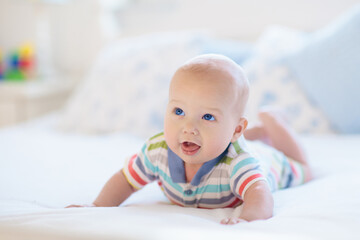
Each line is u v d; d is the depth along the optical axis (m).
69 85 2.53
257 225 0.64
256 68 1.76
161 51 1.90
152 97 1.78
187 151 0.74
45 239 0.37
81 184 1.02
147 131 1.73
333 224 0.65
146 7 2.45
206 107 0.71
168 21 2.42
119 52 2.01
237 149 0.78
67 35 2.62
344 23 1.68
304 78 1.67
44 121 2.05
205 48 1.92
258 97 1.70
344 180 0.94
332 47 1.65
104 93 1.87
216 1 2.29
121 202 0.85
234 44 2.01
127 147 1.50
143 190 0.99
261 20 2.22
